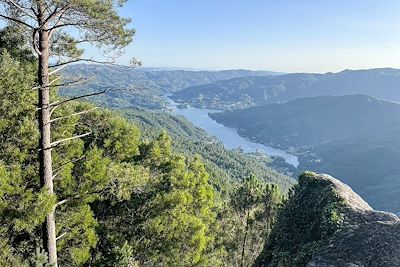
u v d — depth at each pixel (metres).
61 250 15.20
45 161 12.59
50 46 13.70
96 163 14.91
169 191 20.44
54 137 14.98
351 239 16.98
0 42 14.16
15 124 13.34
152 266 19.19
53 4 11.65
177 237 19.28
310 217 20.84
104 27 12.81
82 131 17.88
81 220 15.12
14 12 12.55
